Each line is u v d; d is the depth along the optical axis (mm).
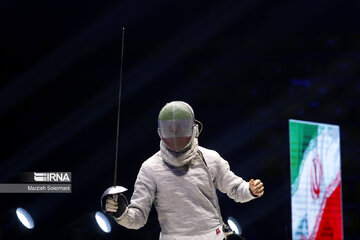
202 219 6191
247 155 17109
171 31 17953
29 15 16828
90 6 17281
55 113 16016
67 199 15031
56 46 16766
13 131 15508
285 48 18312
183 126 6215
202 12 18156
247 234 16125
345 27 18562
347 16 18469
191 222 6168
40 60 16484
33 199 14695
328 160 15500
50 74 16453
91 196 15422
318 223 14953
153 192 6266
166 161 6273
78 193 15305
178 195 6203
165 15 17984
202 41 18062
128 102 16844
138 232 13367
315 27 18469
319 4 18484
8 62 16266
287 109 17594
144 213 6191
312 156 15172
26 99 16031
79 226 12984
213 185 6371
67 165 15547
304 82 18000
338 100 18094
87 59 17000
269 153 17125
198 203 6230
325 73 18203
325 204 15188
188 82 17562
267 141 17203
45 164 15484
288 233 15102
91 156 15836
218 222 6320
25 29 16766
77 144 15914
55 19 17000
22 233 12906
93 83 16641
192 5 18109
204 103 17516
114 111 16516
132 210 6066
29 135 15586
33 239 13984
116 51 17297
